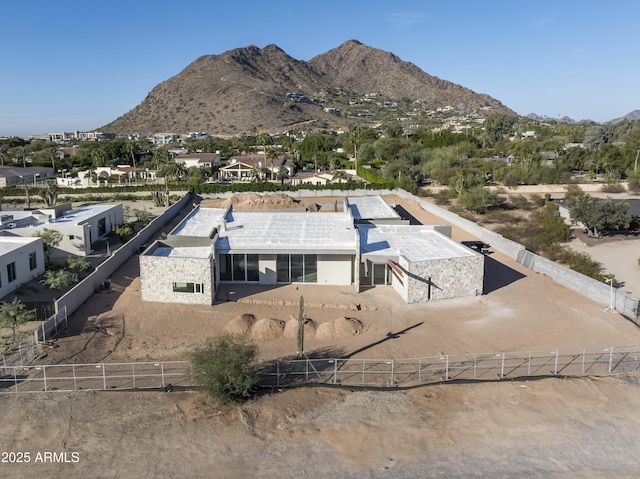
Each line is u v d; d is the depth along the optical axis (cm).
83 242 4681
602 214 5550
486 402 2145
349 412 2069
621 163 10506
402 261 3491
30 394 2158
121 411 2047
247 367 2216
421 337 2850
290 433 1927
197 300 3300
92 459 1758
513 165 10256
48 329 2745
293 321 2955
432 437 1908
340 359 2559
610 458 1789
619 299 3275
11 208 7725
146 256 3288
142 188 9025
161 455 1786
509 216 6919
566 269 3797
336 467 1741
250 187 9094
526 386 2267
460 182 8588
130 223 6291
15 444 1827
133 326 2966
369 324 3033
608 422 2000
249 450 1823
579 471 1722
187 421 1983
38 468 1703
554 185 9369
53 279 3409
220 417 2012
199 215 4950
